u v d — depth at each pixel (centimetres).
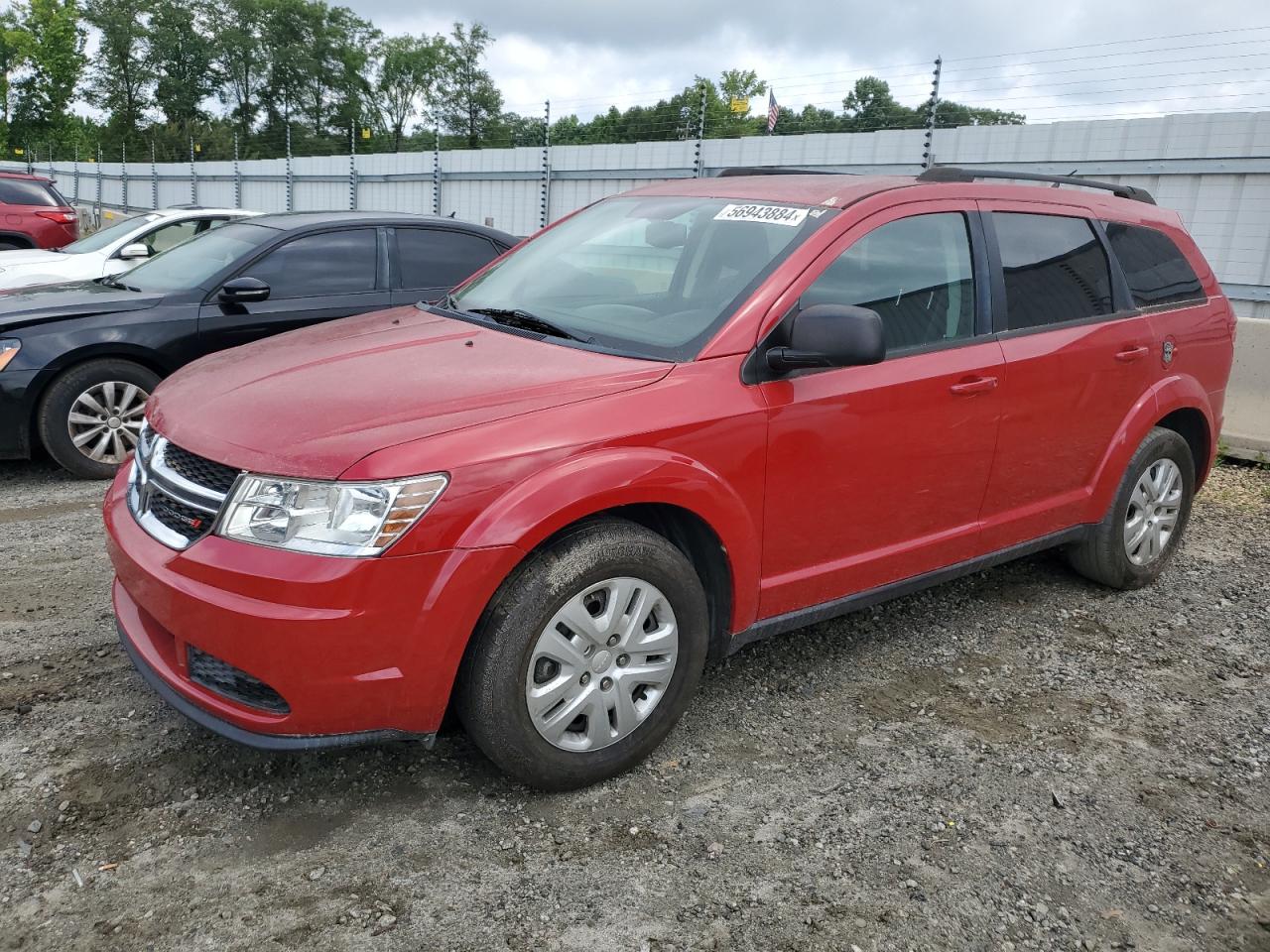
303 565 236
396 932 228
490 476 249
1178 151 1013
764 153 1390
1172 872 262
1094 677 376
